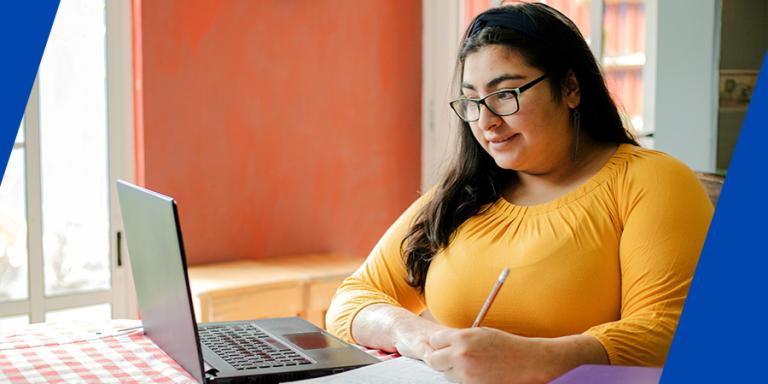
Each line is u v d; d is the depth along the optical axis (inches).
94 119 119.7
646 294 55.1
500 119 60.1
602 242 58.7
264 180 130.9
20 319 116.9
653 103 110.1
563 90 61.1
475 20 62.3
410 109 143.0
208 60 124.2
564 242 59.2
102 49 119.3
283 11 129.6
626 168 60.0
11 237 115.5
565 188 62.4
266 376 49.9
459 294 62.4
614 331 52.4
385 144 141.4
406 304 70.2
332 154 136.4
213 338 59.5
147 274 57.9
